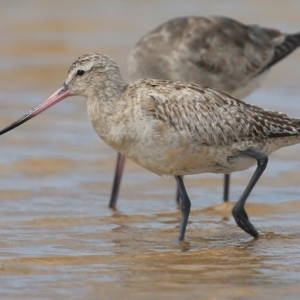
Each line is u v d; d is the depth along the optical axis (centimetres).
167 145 1317
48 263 1240
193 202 1608
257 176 1354
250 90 1908
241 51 1859
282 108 2166
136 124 1318
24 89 2336
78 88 1382
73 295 1101
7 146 1914
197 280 1161
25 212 1523
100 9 3172
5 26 2919
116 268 1218
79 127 2069
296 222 1471
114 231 1428
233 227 1454
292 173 1759
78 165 1817
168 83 1350
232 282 1152
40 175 1747
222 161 1352
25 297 1094
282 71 2494
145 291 1116
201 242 1368
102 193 1661
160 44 1805
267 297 1093
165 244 1357
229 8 3180
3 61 2566
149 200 1623
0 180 1706
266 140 1362
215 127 1327
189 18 1862
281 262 1248
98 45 2728
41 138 1977
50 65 2536
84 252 1303
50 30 2884
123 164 1605
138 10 3164
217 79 1834
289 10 3142
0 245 1334
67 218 1493
